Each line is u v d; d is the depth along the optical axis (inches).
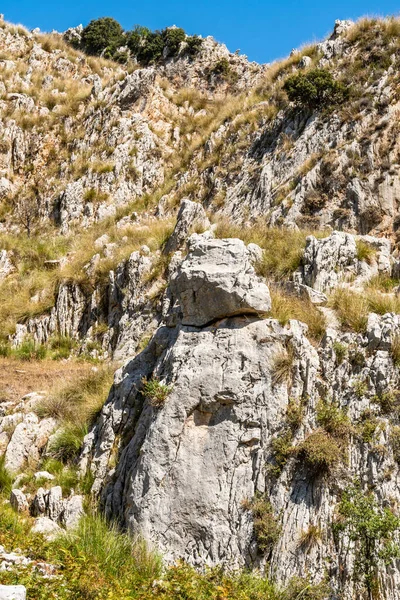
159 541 303.7
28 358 627.5
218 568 287.4
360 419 323.3
